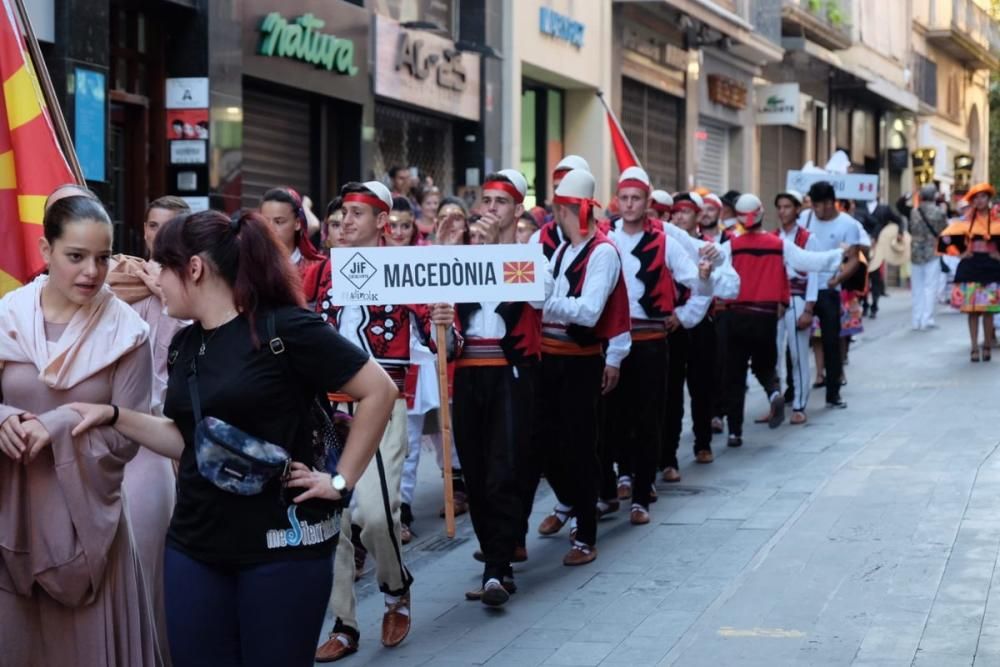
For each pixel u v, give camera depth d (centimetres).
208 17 1397
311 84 1606
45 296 489
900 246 2569
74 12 1219
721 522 891
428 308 717
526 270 689
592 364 794
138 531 545
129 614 492
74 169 598
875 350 1927
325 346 429
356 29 1686
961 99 5741
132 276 572
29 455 459
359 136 1725
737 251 1184
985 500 901
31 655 490
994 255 1734
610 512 934
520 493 725
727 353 1184
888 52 4434
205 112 1398
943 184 5081
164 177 1409
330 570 436
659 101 2711
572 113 2397
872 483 973
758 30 3083
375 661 640
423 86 1852
